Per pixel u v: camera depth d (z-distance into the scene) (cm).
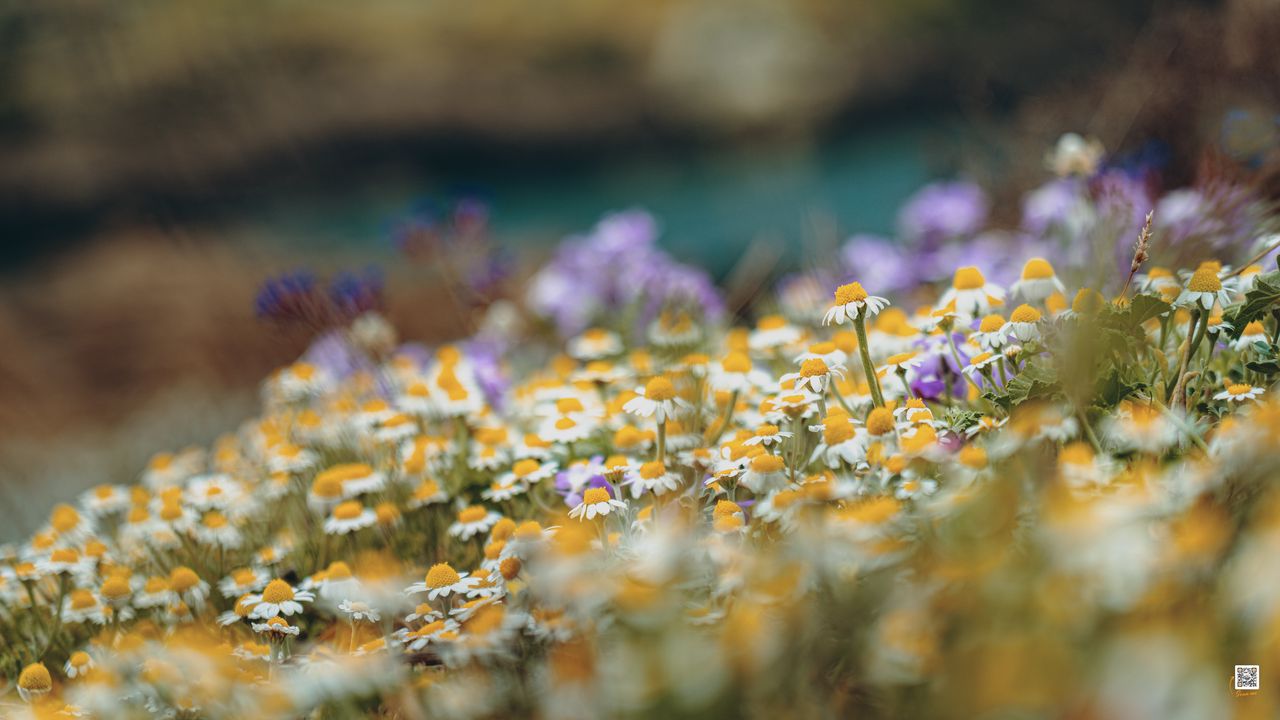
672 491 260
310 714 216
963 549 167
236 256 1527
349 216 2284
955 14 2267
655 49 2767
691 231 1605
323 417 414
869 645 164
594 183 2428
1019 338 251
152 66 2542
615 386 387
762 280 580
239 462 411
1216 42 497
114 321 1167
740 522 224
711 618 182
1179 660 143
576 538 210
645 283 589
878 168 1848
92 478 606
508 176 2580
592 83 2725
